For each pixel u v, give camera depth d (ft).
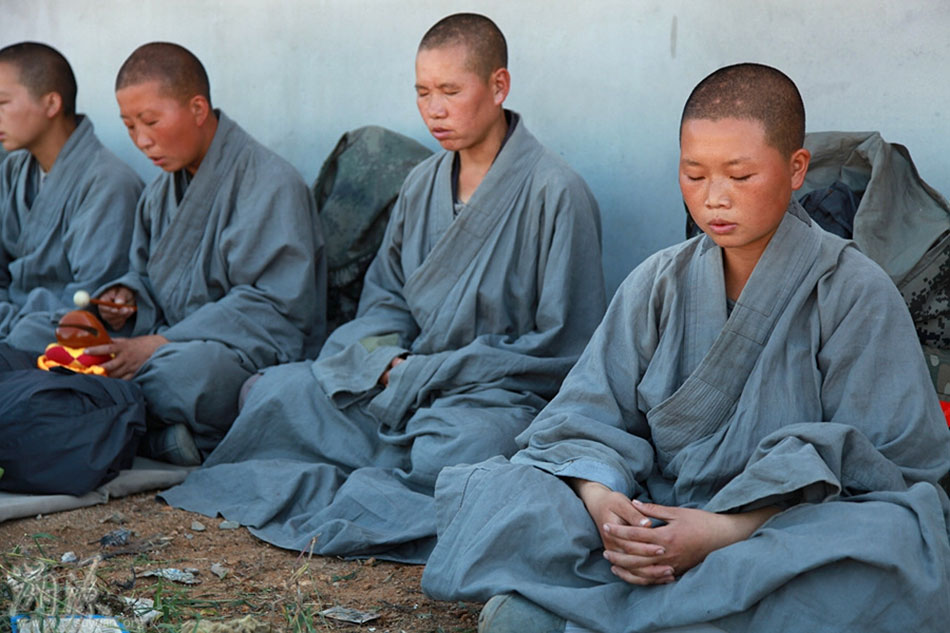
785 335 10.93
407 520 14.20
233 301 18.61
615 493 10.62
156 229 19.62
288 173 19.35
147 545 14.35
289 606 12.22
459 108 16.01
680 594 9.86
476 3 20.49
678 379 11.50
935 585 9.38
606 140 19.39
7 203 21.42
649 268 11.89
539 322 16.28
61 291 20.85
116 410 16.35
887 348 10.69
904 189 15.08
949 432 10.86
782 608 9.55
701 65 18.37
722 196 10.38
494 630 10.13
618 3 19.04
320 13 22.43
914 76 16.66
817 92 17.40
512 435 14.79
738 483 10.19
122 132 25.34
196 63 18.76
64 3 25.70
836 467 10.16
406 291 17.02
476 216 16.48
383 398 16.07
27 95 20.43
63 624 10.52
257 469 16.14
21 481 15.56
